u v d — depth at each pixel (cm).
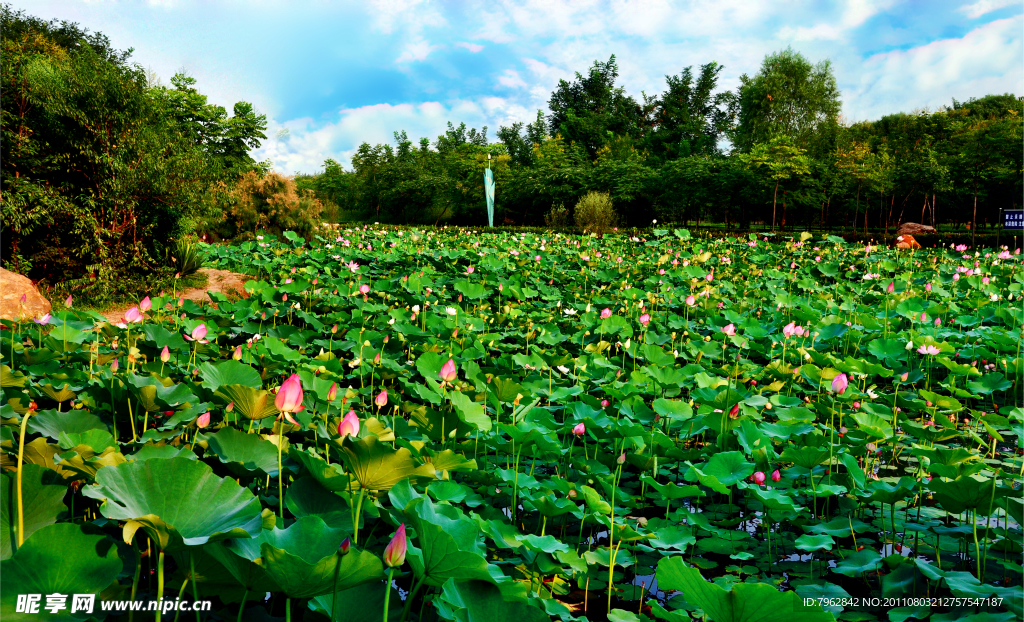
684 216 3303
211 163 1140
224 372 380
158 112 1059
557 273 1282
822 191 2820
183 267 1083
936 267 1296
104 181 964
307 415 365
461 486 334
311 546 195
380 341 616
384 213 5225
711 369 596
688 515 353
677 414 446
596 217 2708
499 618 202
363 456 229
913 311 776
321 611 195
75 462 224
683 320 812
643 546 308
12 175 894
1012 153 2253
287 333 664
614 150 4962
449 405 407
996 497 276
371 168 5434
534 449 402
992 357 618
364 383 545
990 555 315
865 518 366
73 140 930
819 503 385
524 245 1641
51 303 855
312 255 1333
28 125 928
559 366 551
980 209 2741
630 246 1805
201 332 445
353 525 247
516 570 277
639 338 747
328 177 6022
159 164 1009
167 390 353
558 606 245
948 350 625
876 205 2970
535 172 3828
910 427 425
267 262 1227
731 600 189
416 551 204
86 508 305
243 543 182
